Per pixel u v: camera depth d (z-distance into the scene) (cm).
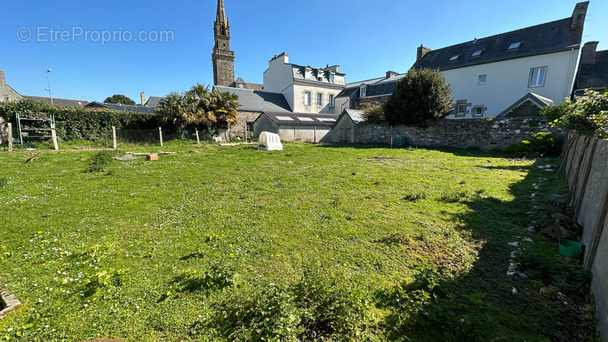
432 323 235
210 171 913
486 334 224
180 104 1948
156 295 274
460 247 373
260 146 1608
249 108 2794
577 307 259
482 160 1127
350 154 1352
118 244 381
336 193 632
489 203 552
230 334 223
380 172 872
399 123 1833
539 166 939
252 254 355
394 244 378
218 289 282
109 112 1841
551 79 1827
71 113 1683
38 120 1552
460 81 2266
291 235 410
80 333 225
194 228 436
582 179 460
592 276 288
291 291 271
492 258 347
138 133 1845
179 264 331
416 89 1708
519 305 261
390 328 231
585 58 1966
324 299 246
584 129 518
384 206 538
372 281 296
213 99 2138
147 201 577
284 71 3278
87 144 1653
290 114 2533
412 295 261
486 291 280
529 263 321
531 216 481
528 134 1352
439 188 667
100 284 285
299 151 1487
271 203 563
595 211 337
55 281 292
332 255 350
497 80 2059
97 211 512
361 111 2298
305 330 227
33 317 240
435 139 1692
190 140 1981
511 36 2142
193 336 224
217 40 4519
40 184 697
